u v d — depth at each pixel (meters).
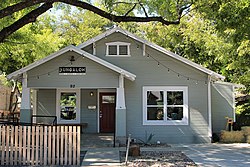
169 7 12.42
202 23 22.52
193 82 17.77
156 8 12.52
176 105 17.70
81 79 16.33
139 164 10.91
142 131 17.48
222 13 11.89
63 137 10.88
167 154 13.23
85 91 19.61
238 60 19.00
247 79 21.70
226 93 19.83
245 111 23.31
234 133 17.81
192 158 12.21
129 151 12.80
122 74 16.22
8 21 13.18
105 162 11.26
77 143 10.84
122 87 16.28
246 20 11.74
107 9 12.65
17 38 17.94
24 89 16.30
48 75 16.34
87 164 10.89
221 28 12.42
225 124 19.62
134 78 16.44
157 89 17.75
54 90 19.45
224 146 16.03
